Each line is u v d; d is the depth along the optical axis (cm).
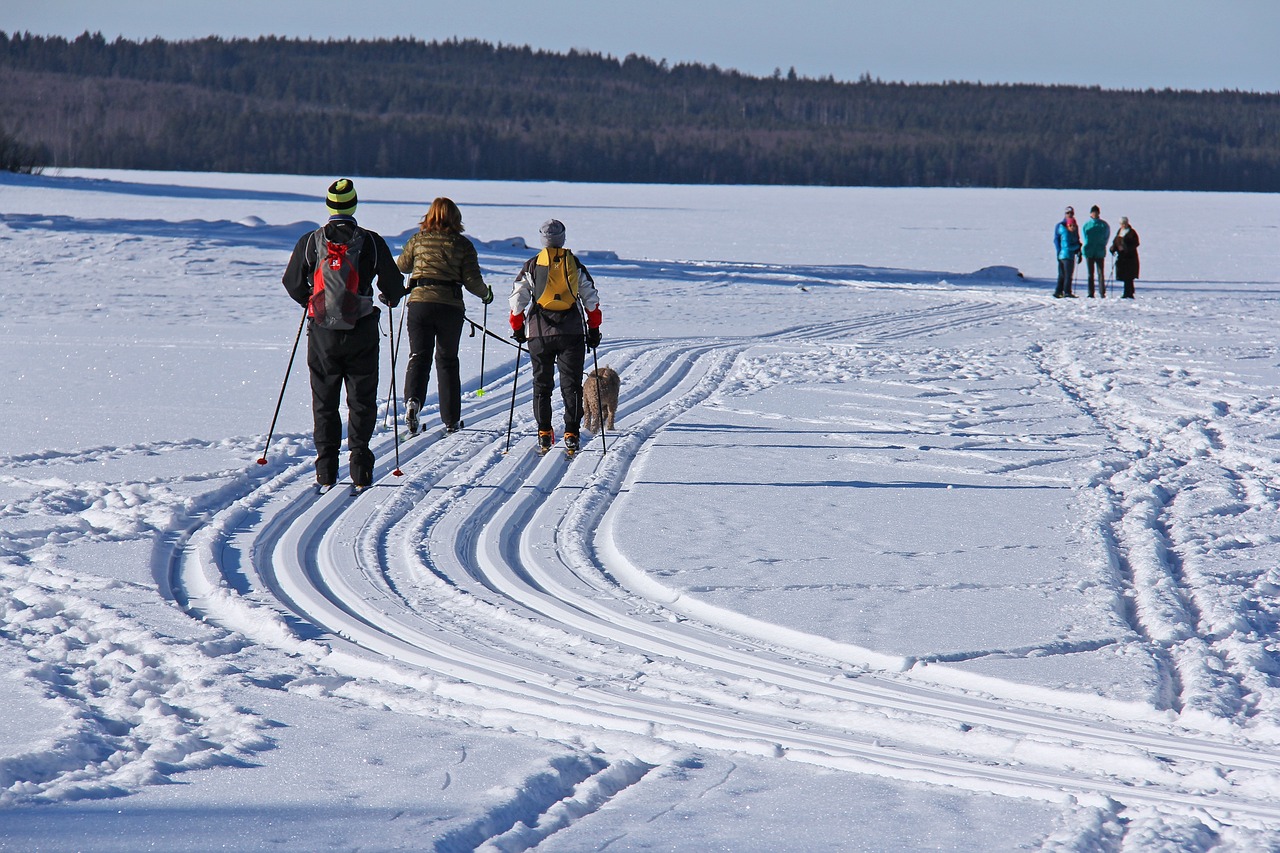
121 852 987
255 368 4316
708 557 2008
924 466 2792
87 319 5781
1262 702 1380
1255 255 13550
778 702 1413
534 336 2822
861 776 1205
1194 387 4109
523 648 1596
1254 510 2370
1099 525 2223
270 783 1147
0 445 2872
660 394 3931
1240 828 1085
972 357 4925
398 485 2511
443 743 1262
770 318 6575
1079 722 1345
